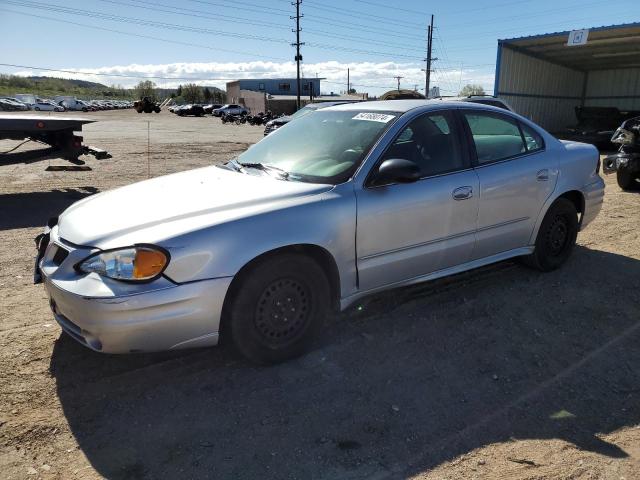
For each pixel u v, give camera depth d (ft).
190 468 8.04
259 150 14.07
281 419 9.24
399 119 12.68
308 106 31.96
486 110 14.58
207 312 9.74
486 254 14.43
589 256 18.16
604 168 31.45
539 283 15.57
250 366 11.00
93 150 33.32
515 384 10.39
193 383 10.35
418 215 12.37
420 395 9.98
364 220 11.50
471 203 13.41
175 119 171.63
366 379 10.52
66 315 9.85
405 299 14.33
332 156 12.35
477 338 12.25
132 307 9.12
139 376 10.56
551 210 15.70
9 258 17.97
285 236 10.36
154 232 9.61
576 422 9.23
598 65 91.56
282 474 7.91
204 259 9.62
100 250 9.50
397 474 7.92
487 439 8.74
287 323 10.91
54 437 8.71
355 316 13.32
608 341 12.17
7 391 9.91
